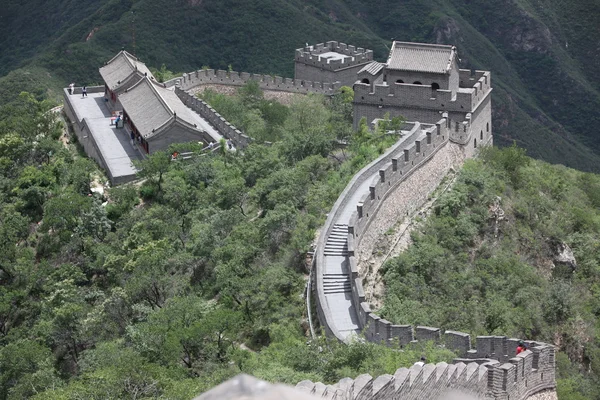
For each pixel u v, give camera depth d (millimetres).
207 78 93062
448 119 69375
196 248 57969
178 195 67375
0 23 178625
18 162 78562
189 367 43781
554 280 61656
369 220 53656
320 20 166625
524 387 35781
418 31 174250
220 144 74812
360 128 70438
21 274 62375
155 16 157250
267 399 9742
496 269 57812
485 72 77312
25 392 45156
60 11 174000
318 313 46250
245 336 47375
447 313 50656
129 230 64750
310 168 64438
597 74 179000
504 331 50812
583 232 70875
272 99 93500
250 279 50125
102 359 44562
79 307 53000
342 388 25422
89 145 79688
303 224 53812
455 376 31688
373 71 78375
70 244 64750
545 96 174625
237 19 158125
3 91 131375
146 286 53156
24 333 56625
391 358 36625
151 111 76875
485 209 63000
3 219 69750
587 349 55719
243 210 64062
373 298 50969
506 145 150750
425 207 61531
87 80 139500
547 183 74875
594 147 165625
